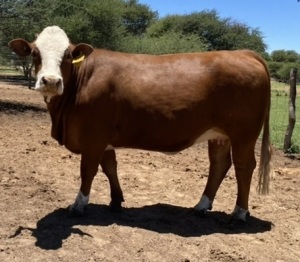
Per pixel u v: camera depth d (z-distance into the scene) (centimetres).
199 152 521
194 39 2158
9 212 285
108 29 1557
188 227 282
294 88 558
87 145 270
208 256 245
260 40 2805
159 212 305
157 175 401
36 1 844
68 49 246
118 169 411
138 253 241
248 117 279
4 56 1214
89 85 265
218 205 332
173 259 237
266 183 292
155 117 271
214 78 273
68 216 280
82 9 1449
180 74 273
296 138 666
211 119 277
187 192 359
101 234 259
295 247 267
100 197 330
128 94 269
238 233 281
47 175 375
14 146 466
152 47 1925
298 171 455
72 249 240
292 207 340
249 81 276
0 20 833
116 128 274
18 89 1263
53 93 231
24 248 238
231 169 439
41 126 617
